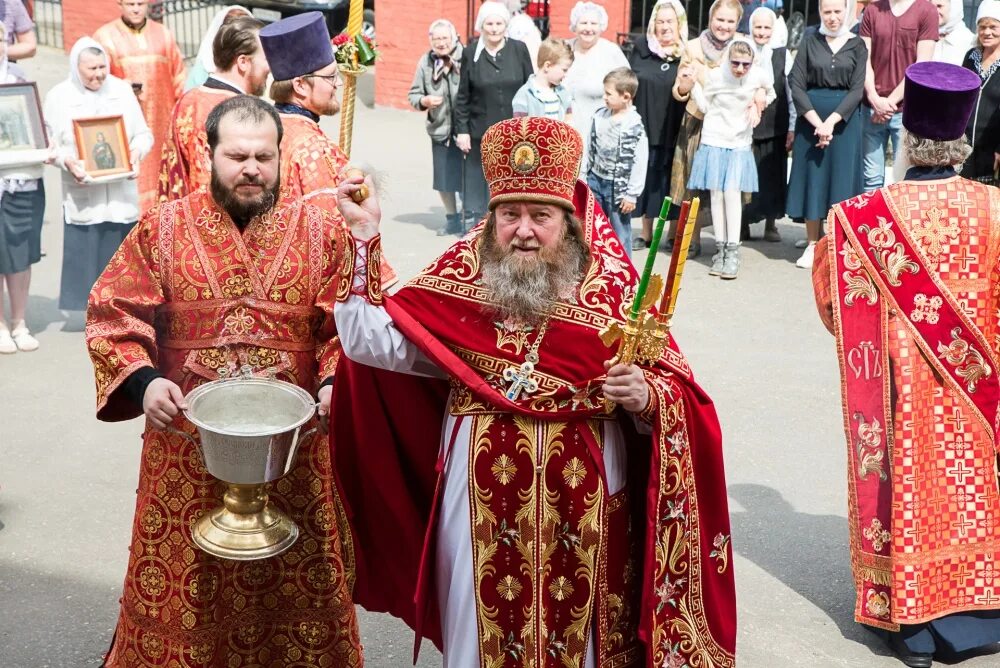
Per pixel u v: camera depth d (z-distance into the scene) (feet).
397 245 34.09
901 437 14.53
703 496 11.88
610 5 50.80
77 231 26.17
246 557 11.52
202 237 11.96
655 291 10.68
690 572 11.62
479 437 11.36
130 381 11.84
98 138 25.79
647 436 11.79
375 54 11.93
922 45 33.12
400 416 12.28
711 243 36.19
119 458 20.48
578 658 11.46
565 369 11.16
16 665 14.44
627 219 31.71
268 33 14.65
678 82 32.60
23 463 20.13
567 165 10.96
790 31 47.75
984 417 14.66
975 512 14.80
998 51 28.99
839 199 32.50
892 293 14.62
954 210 14.52
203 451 11.23
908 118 14.73
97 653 14.80
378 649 15.07
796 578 16.99
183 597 12.16
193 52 58.75
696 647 11.76
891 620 14.78
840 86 32.12
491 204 11.19
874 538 14.85
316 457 12.40
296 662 12.77
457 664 11.68
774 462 20.81
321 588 12.63
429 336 11.30
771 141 34.37
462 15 52.85
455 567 11.57
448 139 34.81
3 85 24.85
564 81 33.09
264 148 11.80
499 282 11.10
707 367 25.38
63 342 26.25
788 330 28.12
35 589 16.20
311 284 12.17
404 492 12.44
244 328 12.04
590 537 11.32
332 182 14.30
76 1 57.26
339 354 12.35
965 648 14.82
